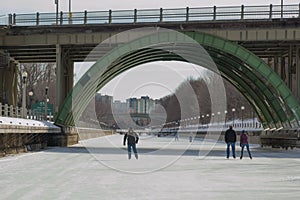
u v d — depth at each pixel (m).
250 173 19.19
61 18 42.94
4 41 43.28
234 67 50.09
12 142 30.55
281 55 50.97
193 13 42.06
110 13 42.59
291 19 41.22
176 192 13.09
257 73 45.28
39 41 43.19
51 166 21.78
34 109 61.41
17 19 43.09
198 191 13.35
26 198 11.62
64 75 46.56
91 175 17.81
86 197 11.91
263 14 41.56
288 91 41.75
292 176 18.05
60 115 43.31
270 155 33.53
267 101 50.06
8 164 22.81
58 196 12.04
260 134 57.91
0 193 12.55
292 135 40.94
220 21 41.88
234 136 29.31
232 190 13.65
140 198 11.83
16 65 53.88
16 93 53.91
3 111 35.97
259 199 11.88
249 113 116.94
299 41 43.06
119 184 14.91
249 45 45.84
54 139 42.44
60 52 43.38
